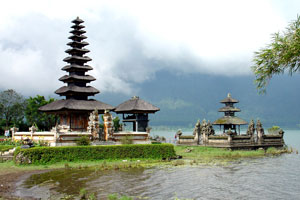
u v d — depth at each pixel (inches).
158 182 1392.7
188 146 2866.6
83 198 1079.0
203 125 2856.8
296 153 2652.6
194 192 1214.3
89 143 2063.2
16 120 4121.6
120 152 2043.6
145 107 2701.8
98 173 1583.4
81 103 2568.9
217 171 1707.7
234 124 2979.8
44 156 1788.9
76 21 2876.5
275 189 1284.4
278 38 476.7
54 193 1146.7
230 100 3100.4
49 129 4119.1
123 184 1336.1
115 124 3804.1
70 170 1649.9
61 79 2755.9
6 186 1240.8
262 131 2856.8
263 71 491.2
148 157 2130.9
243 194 1193.4
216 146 2699.3
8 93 4119.1
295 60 470.0
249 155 2459.4
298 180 1473.9
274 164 1998.0
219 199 1117.7
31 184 1296.8
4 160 1852.9
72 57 2723.9
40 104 4072.3
